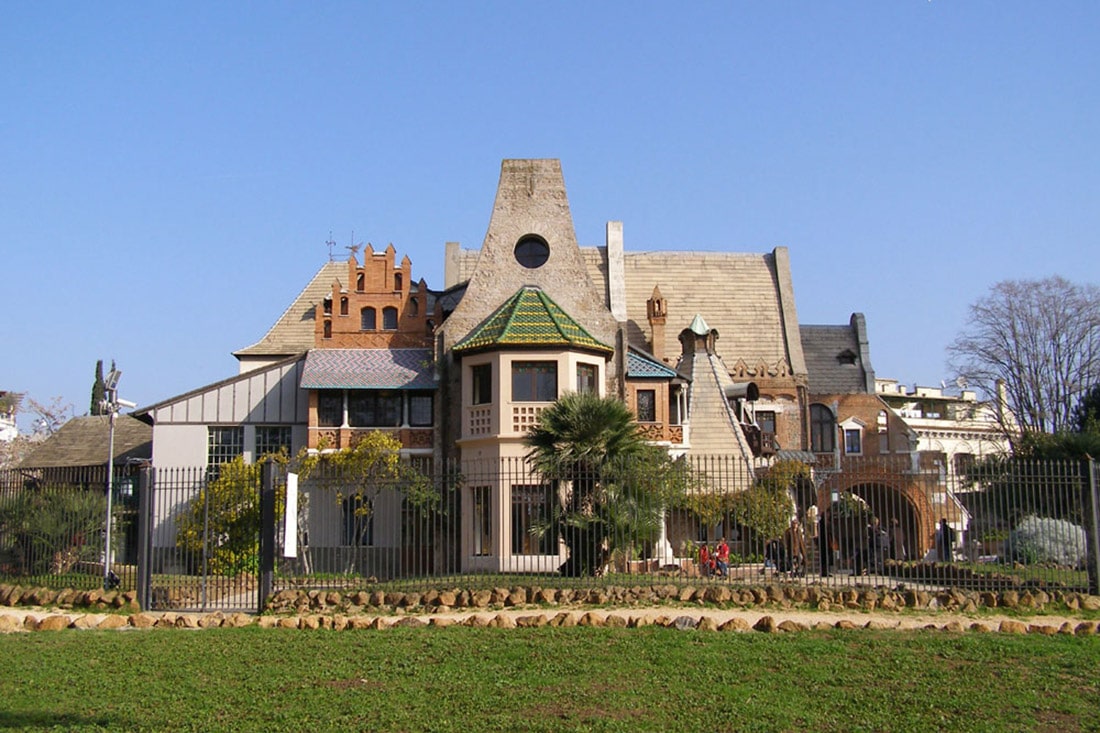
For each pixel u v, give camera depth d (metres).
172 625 21.89
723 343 58.44
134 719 14.12
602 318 44.38
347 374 43.66
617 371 43.88
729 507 35.12
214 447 45.34
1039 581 25.89
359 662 17.47
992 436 71.25
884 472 36.19
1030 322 67.00
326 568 39.56
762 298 60.28
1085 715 14.56
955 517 44.50
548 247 45.28
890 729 13.78
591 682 16.02
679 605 23.72
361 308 46.56
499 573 29.73
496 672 16.69
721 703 14.82
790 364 58.06
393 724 13.87
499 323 41.69
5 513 27.70
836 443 55.41
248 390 45.66
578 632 19.81
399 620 21.50
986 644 18.94
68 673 16.84
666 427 44.62
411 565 38.06
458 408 42.84
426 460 42.69
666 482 28.11
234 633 20.31
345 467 39.41
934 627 20.94
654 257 61.12
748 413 52.41
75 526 28.00
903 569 28.52
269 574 23.92
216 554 33.69
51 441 54.88
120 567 29.17
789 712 14.41
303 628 21.05
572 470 27.11
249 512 34.06
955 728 13.85
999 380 68.12
